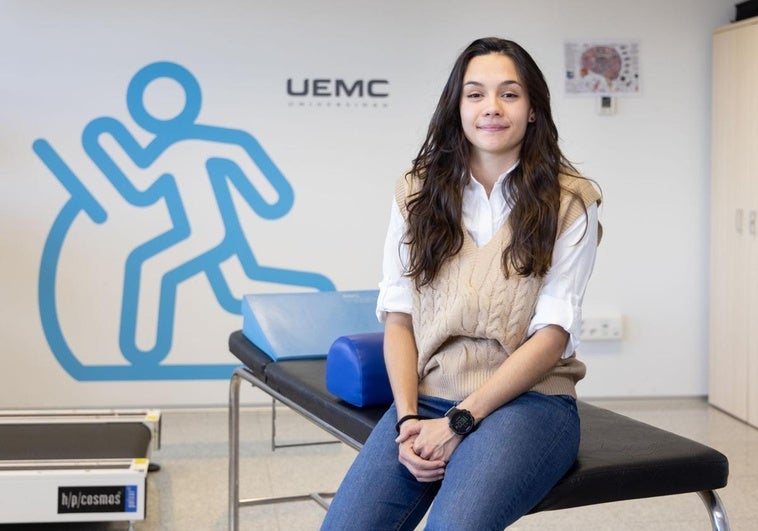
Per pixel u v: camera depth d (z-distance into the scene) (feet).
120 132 16.19
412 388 6.98
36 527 11.50
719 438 15.24
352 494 6.53
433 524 6.08
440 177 6.99
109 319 16.39
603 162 17.10
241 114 16.40
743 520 11.71
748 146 15.67
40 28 15.93
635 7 16.89
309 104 16.49
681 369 17.49
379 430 6.93
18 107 15.98
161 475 13.35
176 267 16.47
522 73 6.86
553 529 11.53
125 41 16.08
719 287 16.72
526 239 6.61
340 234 16.74
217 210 16.48
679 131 17.15
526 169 6.79
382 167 16.70
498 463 6.16
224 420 16.15
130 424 12.32
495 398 6.50
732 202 16.21
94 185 16.20
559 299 6.68
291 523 11.71
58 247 16.21
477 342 6.82
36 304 16.25
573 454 6.51
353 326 10.37
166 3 16.11
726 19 17.02
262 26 16.31
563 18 16.80
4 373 16.26
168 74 16.21
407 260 7.19
